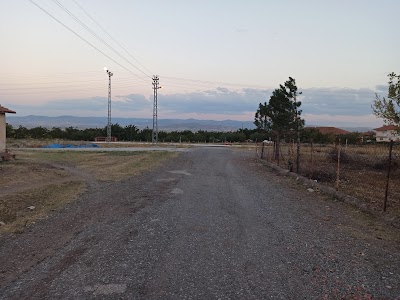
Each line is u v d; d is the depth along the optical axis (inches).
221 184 502.3
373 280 177.6
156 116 2118.6
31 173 556.7
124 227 270.1
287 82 904.9
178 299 154.3
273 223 287.4
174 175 598.9
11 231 259.1
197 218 299.3
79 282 171.2
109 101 2102.6
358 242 239.3
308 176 553.3
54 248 222.5
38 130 2345.0
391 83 462.3
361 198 383.2
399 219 286.0
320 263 199.8
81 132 2551.7
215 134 2672.2
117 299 153.8
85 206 347.6
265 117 1076.5
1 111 709.3
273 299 155.5
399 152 692.7
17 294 159.0
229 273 183.6
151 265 193.2
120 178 554.9
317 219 302.5
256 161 935.0
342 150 853.8
